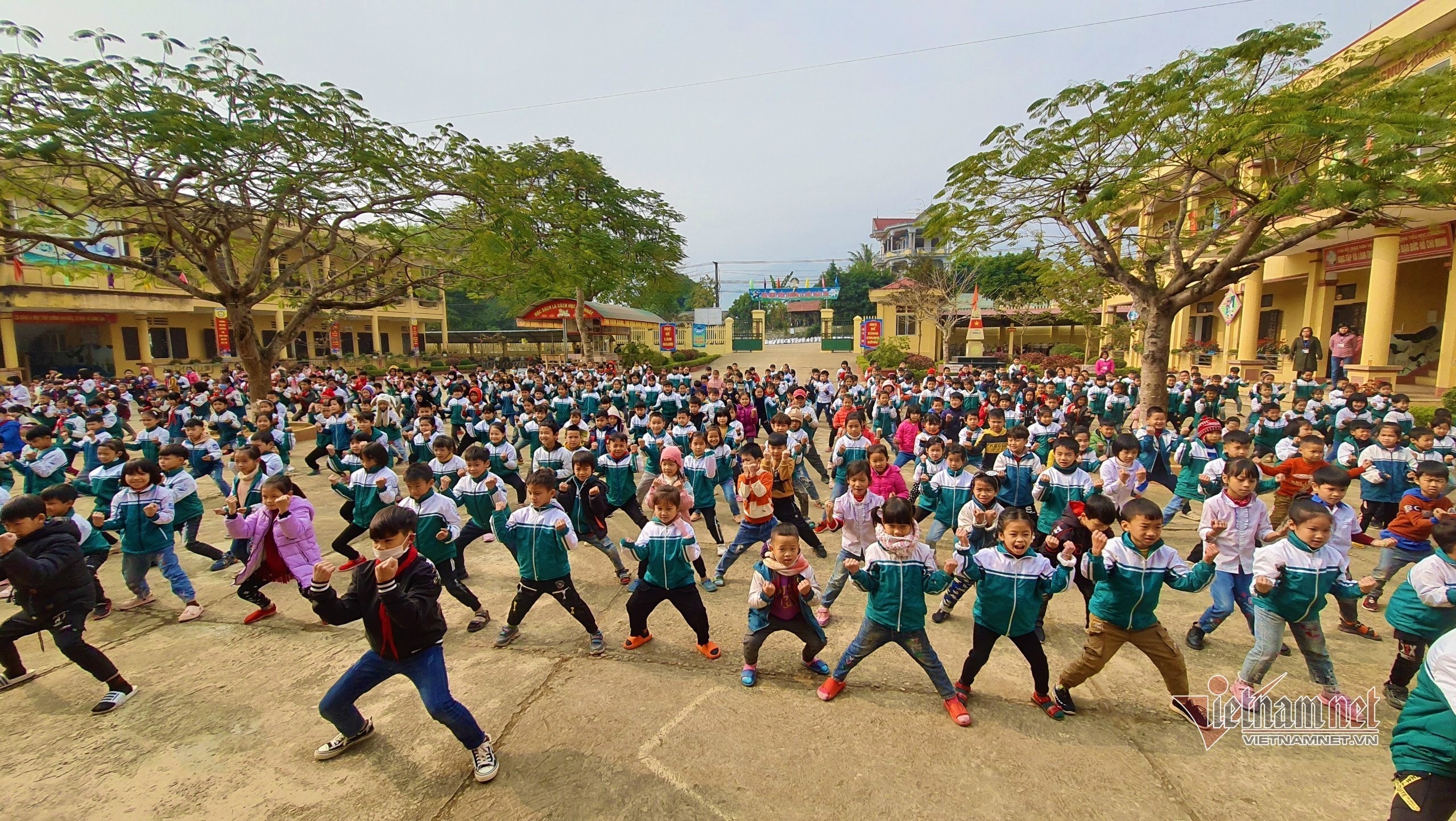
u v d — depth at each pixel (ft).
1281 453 19.62
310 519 16.03
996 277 114.93
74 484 19.16
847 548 15.53
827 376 46.60
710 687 12.91
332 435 32.55
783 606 12.48
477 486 18.48
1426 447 19.03
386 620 10.09
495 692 12.79
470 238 38.78
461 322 161.48
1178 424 36.42
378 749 11.10
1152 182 29.48
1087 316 67.41
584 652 14.42
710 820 9.36
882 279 170.30
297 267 39.40
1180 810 9.41
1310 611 11.31
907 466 27.68
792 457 20.31
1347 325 54.54
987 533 14.61
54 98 26.96
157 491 16.16
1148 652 11.43
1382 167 21.02
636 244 90.27
